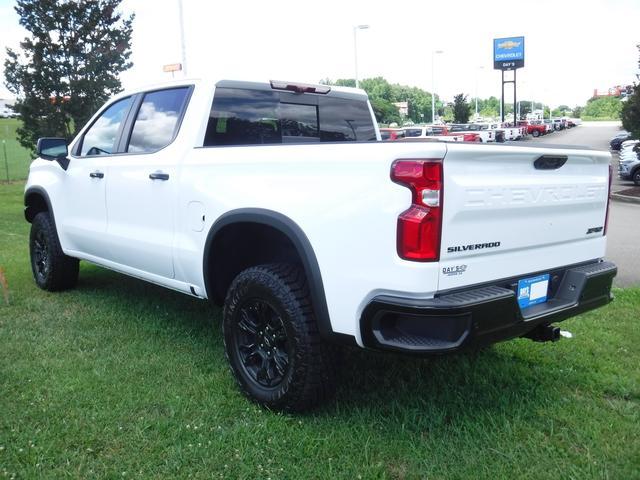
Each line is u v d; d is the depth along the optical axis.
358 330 2.91
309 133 4.71
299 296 3.16
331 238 2.96
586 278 3.35
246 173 3.43
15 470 2.77
